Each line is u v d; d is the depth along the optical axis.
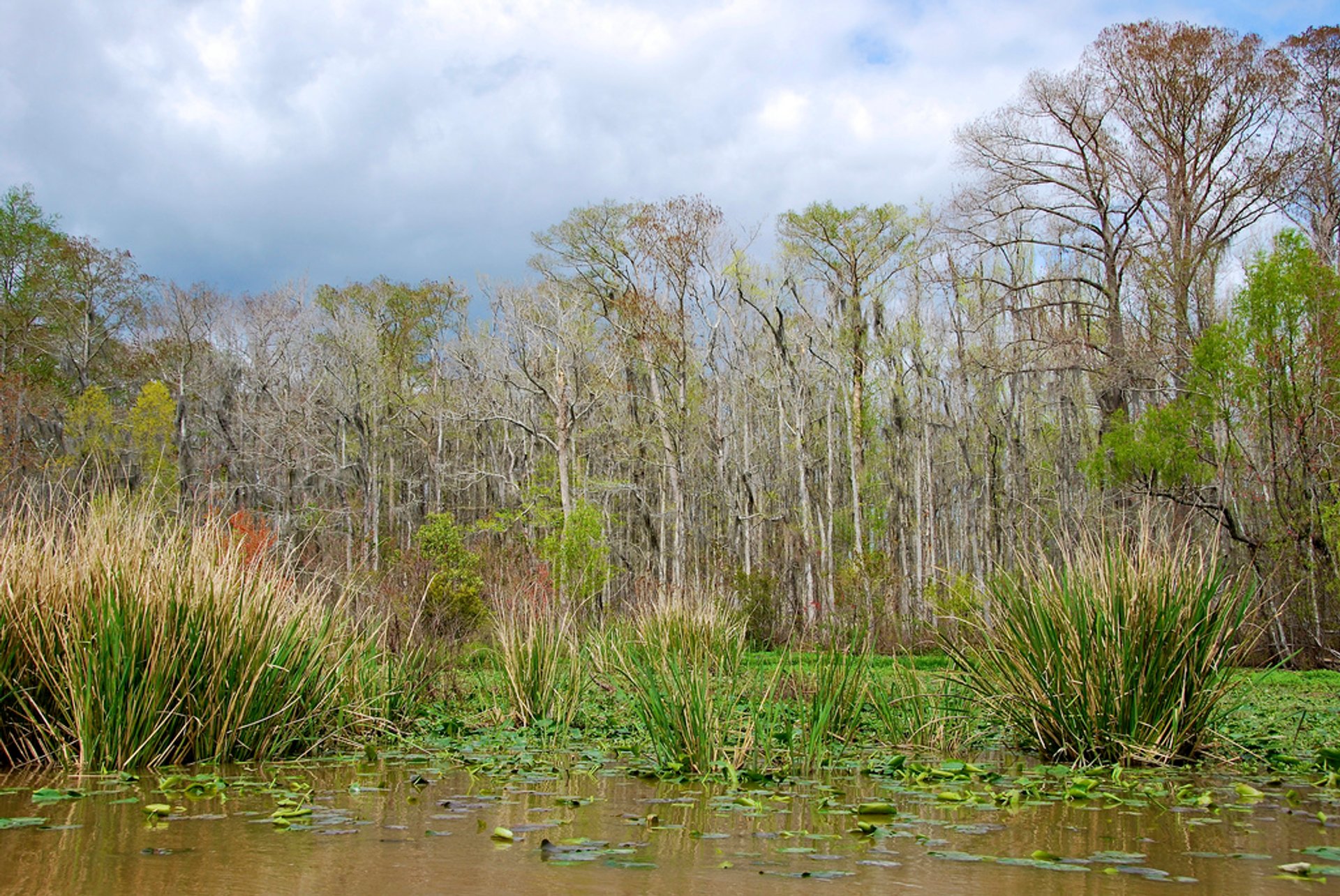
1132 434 18.06
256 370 37.34
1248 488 17.23
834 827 4.00
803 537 27.36
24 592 5.52
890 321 30.25
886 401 31.86
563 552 19.50
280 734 6.06
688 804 4.52
